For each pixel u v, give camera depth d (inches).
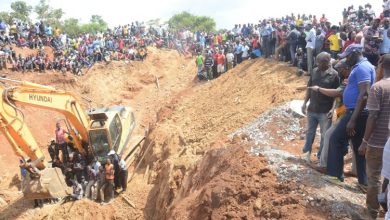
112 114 770.8
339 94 323.3
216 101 922.1
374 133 259.3
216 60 1176.8
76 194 681.6
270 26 954.7
